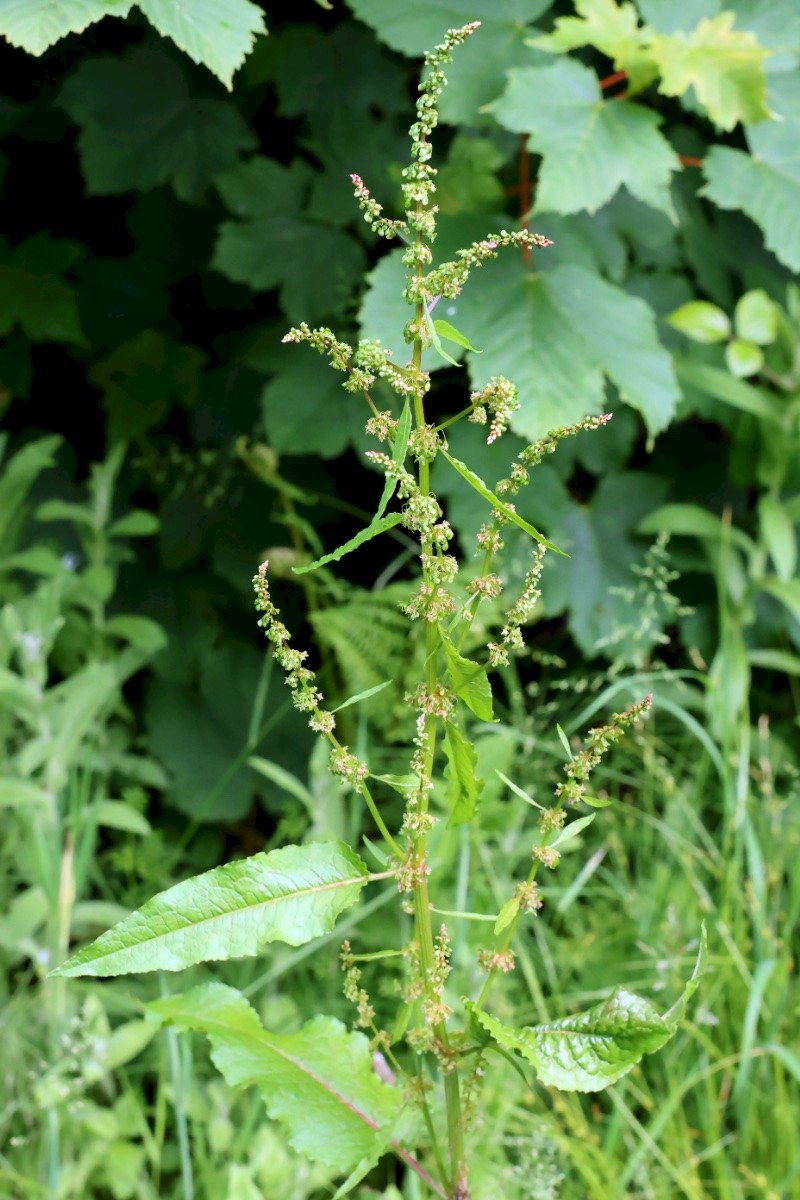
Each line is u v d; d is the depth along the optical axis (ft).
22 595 10.32
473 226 8.50
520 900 5.89
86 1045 7.73
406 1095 6.07
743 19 8.66
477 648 10.10
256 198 9.90
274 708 10.68
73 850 8.41
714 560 10.39
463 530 9.32
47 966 8.05
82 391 11.92
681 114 10.02
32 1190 7.70
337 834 8.59
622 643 10.20
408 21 8.47
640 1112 8.49
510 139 9.57
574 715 10.97
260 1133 7.76
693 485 11.18
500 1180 7.72
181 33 6.90
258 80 9.99
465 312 8.22
